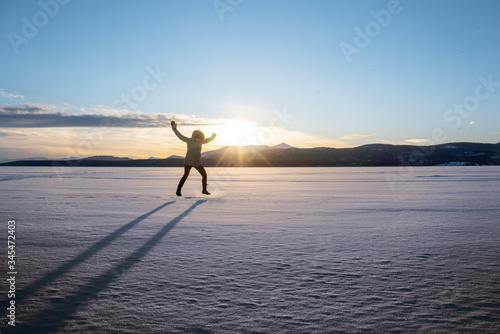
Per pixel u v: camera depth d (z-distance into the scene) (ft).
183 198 31.89
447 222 18.61
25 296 8.18
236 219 19.76
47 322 6.81
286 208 24.71
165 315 7.13
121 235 15.31
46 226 17.54
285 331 6.41
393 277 9.49
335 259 11.34
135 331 6.44
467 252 12.23
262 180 68.85
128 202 28.68
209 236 15.08
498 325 6.66
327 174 106.32
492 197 32.30
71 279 9.41
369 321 6.82
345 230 16.40
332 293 8.31
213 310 7.36
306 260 11.23
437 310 7.34
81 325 6.68
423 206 25.62
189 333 6.36
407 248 12.83
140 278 9.48
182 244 13.56
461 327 6.57
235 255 11.88
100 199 31.22
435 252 12.25
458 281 9.16
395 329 6.49
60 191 40.93
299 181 64.23
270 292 8.39
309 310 7.34
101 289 8.64
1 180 71.20
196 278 9.47
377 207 25.14
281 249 12.72
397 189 43.04
